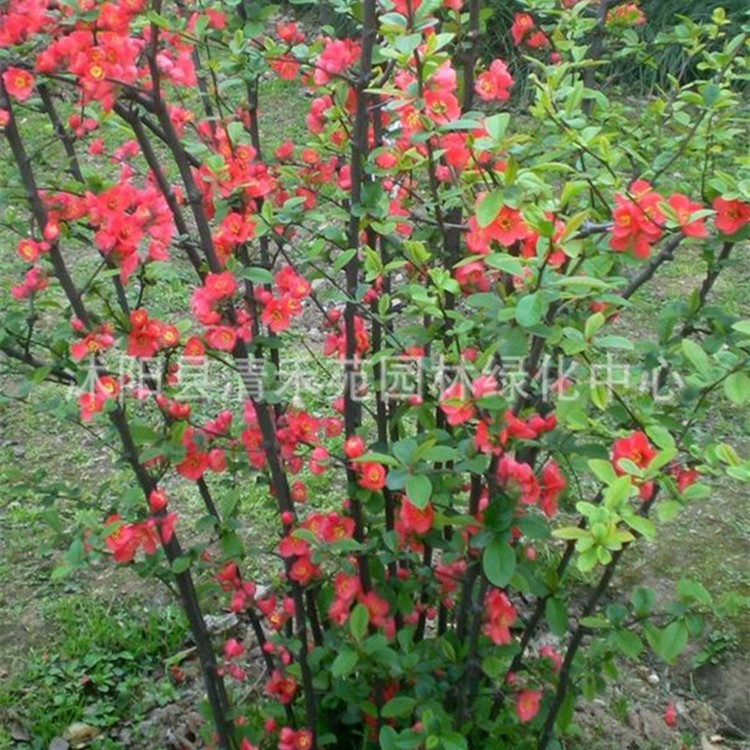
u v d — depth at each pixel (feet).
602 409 5.55
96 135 13.06
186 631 9.55
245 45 7.07
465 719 6.45
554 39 8.20
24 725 8.59
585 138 6.18
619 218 5.28
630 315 15.17
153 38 5.71
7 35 5.47
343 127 7.00
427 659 6.58
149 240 7.11
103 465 12.16
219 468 6.61
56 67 5.54
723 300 15.66
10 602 10.02
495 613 6.07
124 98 6.07
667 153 7.11
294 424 6.54
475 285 6.71
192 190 5.95
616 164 6.94
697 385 5.71
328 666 6.89
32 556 10.63
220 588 6.89
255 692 8.75
